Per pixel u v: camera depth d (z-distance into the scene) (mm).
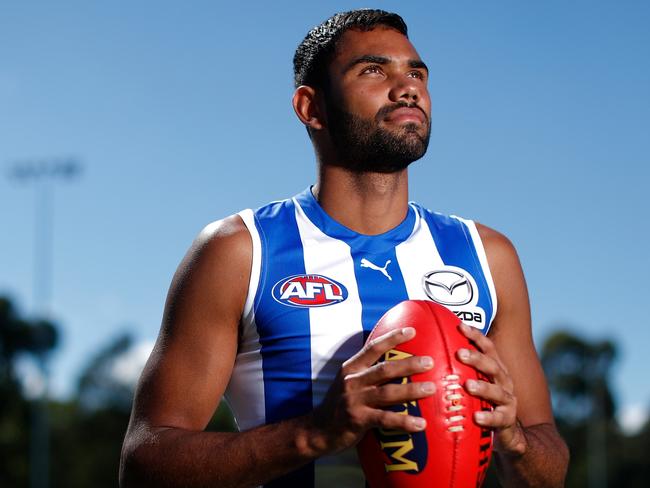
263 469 2111
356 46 2436
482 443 2061
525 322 2578
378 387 1994
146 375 2359
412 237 2529
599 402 54781
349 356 2338
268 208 2547
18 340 36531
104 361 40344
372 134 2371
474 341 2117
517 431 2182
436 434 2016
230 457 2125
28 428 35938
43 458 35812
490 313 2504
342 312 2373
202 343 2340
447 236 2568
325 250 2453
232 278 2379
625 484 48500
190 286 2377
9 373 36312
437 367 2041
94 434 38812
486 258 2561
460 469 2023
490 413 2031
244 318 2381
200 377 2316
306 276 2406
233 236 2420
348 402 2002
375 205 2488
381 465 2080
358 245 2477
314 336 2348
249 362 2387
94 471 37562
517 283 2582
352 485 2281
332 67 2457
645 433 49781
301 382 2332
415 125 2365
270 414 2342
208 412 2320
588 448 50812
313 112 2559
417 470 2033
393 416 1979
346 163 2479
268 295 2377
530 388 2510
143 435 2260
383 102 2369
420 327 2102
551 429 2457
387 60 2404
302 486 2297
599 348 56031
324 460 2305
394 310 2197
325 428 2039
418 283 2451
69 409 40219
